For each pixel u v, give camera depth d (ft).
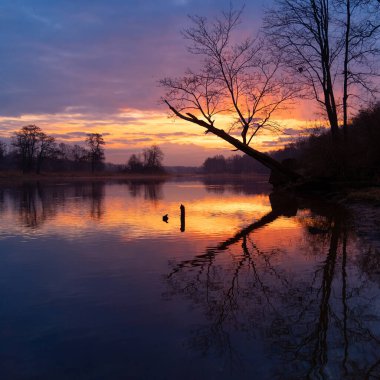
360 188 85.51
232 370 15.79
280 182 128.26
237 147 101.04
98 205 92.99
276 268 31.32
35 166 416.26
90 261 35.60
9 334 19.69
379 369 15.56
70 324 20.86
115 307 23.32
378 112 95.61
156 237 47.62
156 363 16.52
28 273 31.65
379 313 21.21
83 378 15.46
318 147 101.91
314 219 57.82
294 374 15.33
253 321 20.75
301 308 22.35
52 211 79.05
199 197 120.78
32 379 15.47
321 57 97.60
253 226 54.75
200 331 19.62
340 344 17.80
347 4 90.94
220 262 34.09
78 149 507.30
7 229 55.67
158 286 27.48
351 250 36.14
